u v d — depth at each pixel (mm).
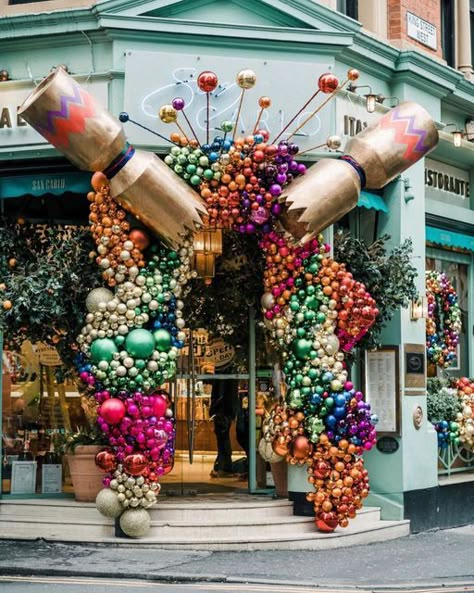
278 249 12695
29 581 10555
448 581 10938
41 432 13820
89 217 12562
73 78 12664
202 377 14148
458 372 17359
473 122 17125
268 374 14180
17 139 12914
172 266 12508
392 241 14664
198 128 12734
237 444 14188
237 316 14195
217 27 12883
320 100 13117
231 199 12320
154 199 11977
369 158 12781
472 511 16000
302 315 12719
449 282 16953
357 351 14516
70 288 12742
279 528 12820
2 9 13758
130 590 10086
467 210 17203
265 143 12352
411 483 14492
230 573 10992
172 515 12820
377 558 12273
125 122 12562
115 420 12133
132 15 12711
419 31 15805
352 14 15352
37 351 13828
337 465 12812
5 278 12898
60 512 13188
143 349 12148
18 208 13758
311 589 10383
